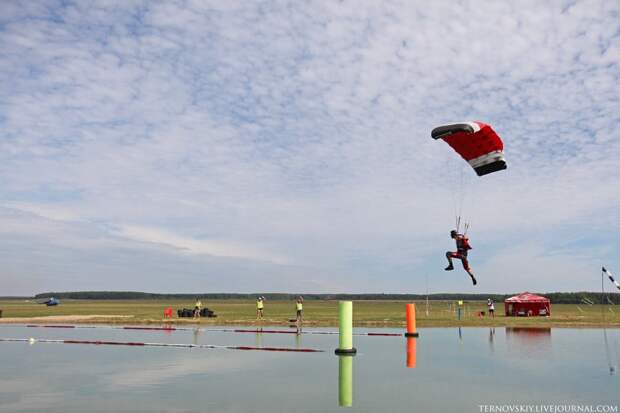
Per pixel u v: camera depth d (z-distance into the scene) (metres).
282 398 10.77
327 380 13.09
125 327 36.66
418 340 25.23
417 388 11.93
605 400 10.63
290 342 24.53
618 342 23.84
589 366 15.62
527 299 59.03
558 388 11.94
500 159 20.61
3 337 27.77
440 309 93.81
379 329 34.03
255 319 47.31
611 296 168.00
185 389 11.84
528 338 26.31
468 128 19.45
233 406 10.01
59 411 9.63
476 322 42.50
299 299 37.00
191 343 24.17
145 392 11.47
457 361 16.83
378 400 10.58
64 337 27.86
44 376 13.85
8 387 12.15
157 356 18.56
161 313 64.94
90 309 85.75
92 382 12.84
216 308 96.38
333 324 40.25
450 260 17.86
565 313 67.69
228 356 18.55
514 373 14.21
